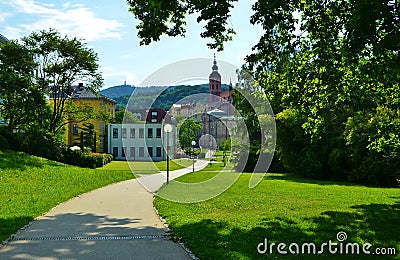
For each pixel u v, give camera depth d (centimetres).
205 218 1045
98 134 5800
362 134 2369
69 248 737
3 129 3241
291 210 1195
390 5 888
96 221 1012
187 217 1059
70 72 3966
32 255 691
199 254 696
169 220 1012
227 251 715
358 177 2370
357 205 1292
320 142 2745
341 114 2658
